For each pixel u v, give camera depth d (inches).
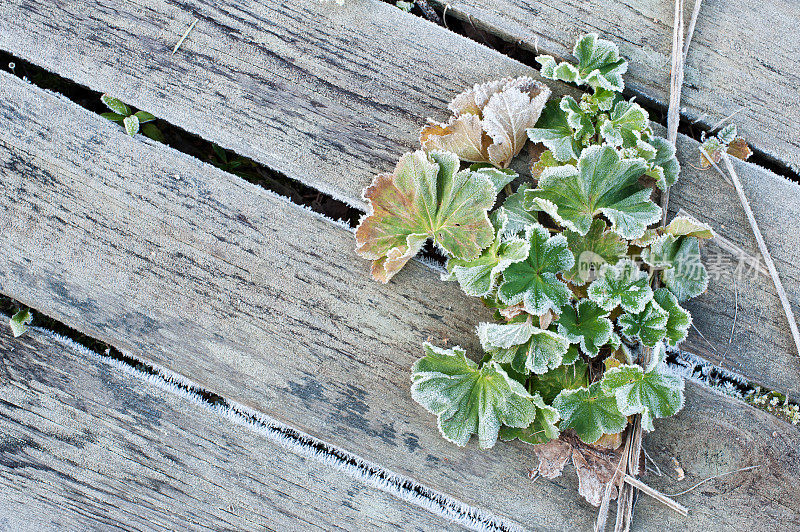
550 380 44.7
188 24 45.4
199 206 45.4
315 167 45.5
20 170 45.4
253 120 45.5
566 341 43.7
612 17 45.7
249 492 45.7
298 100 45.5
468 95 44.8
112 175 45.4
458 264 44.5
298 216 45.4
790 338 45.2
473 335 45.3
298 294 45.4
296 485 45.6
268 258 45.4
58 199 45.5
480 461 45.3
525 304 43.7
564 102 44.7
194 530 45.9
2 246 45.6
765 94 45.6
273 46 45.5
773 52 45.7
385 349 45.3
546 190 44.2
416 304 45.3
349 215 47.2
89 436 45.8
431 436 45.3
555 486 45.1
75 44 45.4
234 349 45.5
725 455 45.1
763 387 45.4
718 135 45.5
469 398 44.7
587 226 44.3
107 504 45.9
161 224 45.4
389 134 45.5
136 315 45.6
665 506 45.1
